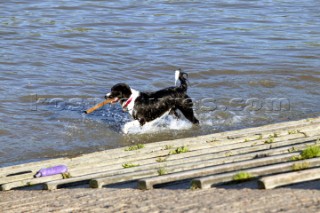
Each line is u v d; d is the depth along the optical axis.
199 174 9.59
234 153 11.55
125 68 20.39
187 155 11.77
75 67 20.36
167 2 30.75
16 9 28.16
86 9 28.61
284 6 30.69
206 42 23.67
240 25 26.59
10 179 10.91
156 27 25.83
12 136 14.59
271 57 21.73
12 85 18.28
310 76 19.72
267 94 18.03
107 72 19.94
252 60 21.31
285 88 18.61
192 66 20.55
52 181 10.30
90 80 19.09
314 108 16.83
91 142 14.31
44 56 21.38
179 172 9.87
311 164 9.41
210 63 20.89
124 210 7.91
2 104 16.66
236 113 16.42
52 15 27.28
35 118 15.77
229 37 24.52
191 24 26.47
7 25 25.17
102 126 15.35
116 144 14.17
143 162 11.35
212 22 26.98
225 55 21.88
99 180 9.79
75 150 13.78
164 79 19.36
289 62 21.08
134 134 14.78
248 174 8.98
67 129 15.10
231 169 9.77
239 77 19.53
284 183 8.52
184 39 24.05
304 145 11.31
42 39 23.36
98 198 8.80
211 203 7.78
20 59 20.89
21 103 16.86
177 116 15.49
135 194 8.85
